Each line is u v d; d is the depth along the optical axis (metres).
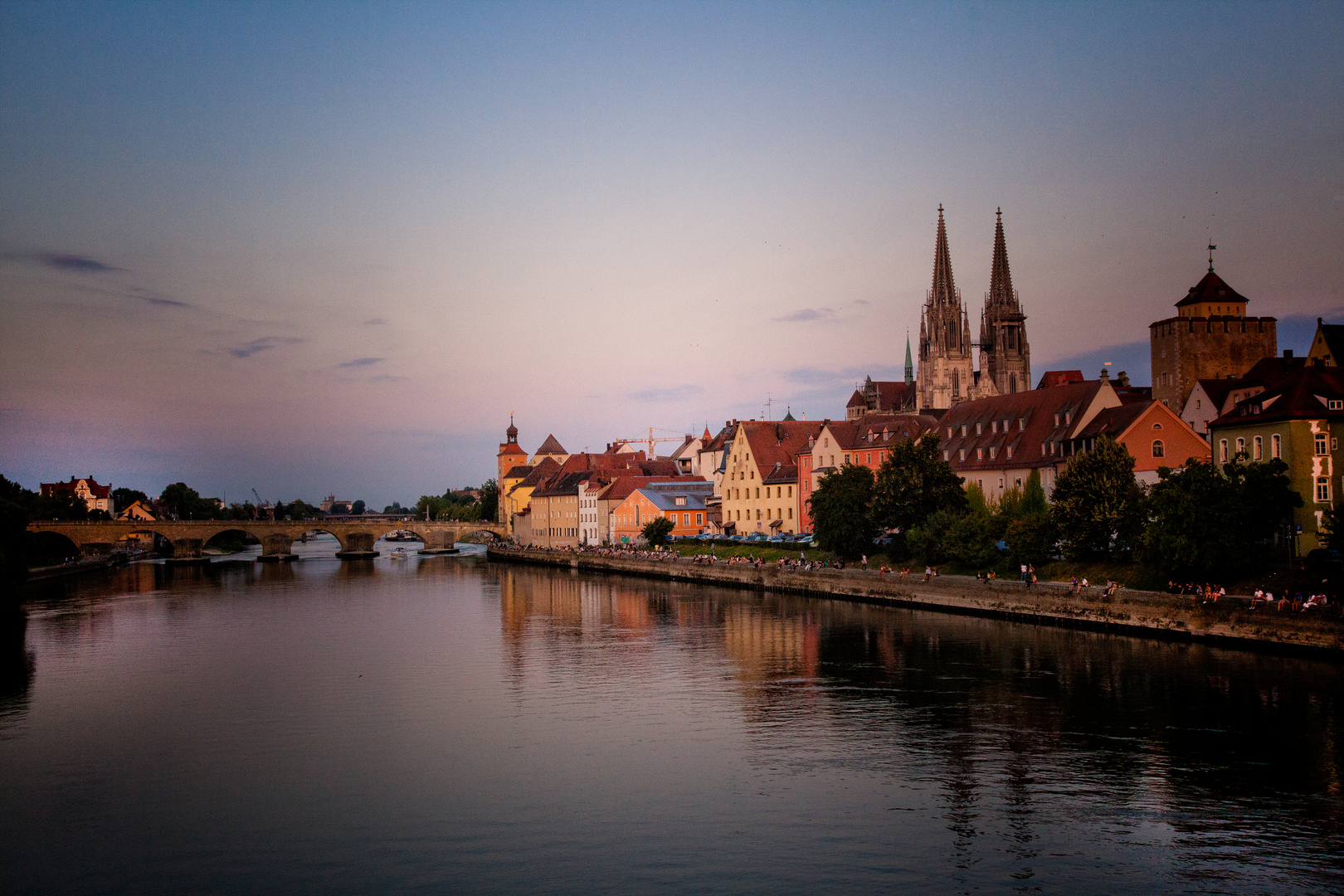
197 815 51.19
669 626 110.12
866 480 135.62
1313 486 87.56
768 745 60.44
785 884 41.44
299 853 46.06
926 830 46.53
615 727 65.75
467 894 41.34
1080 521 100.56
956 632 95.25
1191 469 86.12
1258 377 118.19
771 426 197.75
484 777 55.97
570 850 45.47
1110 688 69.44
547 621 118.69
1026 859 43.28
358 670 87.69
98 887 43.09
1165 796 49.78
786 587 139.38
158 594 160.12
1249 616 76.94
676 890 41.16
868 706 68.75
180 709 73.56
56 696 78.38
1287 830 45.50
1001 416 148.75
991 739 59.91
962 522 113.81
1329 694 64.50
